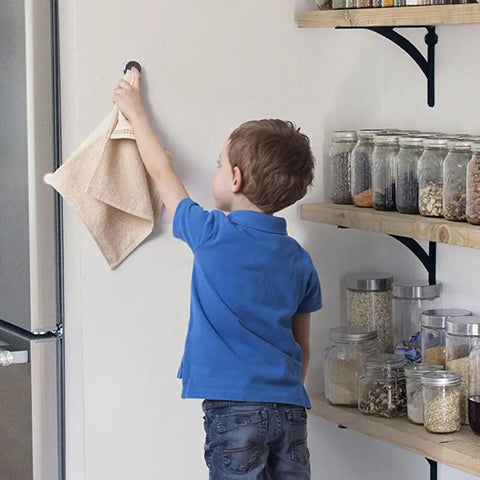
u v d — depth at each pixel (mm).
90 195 2201
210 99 2373
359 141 2434
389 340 2572
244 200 2189
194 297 2158
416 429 2279
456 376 2244
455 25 2439
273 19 2436
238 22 2389
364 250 2672
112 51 2244
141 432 2359
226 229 2119
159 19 2291
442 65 2484
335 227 2615
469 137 2240
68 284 2297
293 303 2199
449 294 2520
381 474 2703
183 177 2359
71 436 2332
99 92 2238
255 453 2109
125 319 2316
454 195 2158
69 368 2324
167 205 2182
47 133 2258
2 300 2430
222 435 2107
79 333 2271
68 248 2283
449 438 2213
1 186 2398
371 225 2316
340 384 2463
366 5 2291
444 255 2527
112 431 2326
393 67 2604
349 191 2467
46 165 2262
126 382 2332
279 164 2133
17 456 2418
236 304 2111
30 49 2219
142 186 2246
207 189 2393
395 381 2367
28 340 2314
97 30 2225
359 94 2594
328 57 2529
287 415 2146
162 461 2391
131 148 2236
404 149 2297
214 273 2111
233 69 2393
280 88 2465
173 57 2316
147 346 2348
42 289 2289
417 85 2549
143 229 2283
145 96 2297
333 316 2639
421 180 2258
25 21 2221
